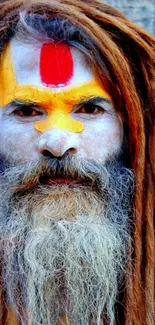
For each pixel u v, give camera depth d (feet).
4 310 3.28
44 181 3.18
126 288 3.26
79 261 3.15
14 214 3.19
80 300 3.19
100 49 3.13
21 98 3.13
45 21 3.17
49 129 3.09
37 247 3.12
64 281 3.17
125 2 7.72
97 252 3.16
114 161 3.25
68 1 3.31
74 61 3.14
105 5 3.52
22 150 3.17
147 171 3.35
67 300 3.19
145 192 3.34
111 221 3.24
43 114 3.17
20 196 3.19
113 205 3.25
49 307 3.18
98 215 3.19
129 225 3.29
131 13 7.72
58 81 3.11
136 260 3.27
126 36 3.29
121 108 3.22
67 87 3.11
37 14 3.20
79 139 3.15
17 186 3.16
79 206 3.15
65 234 3.10
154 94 3.34
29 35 3.15
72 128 3.14
